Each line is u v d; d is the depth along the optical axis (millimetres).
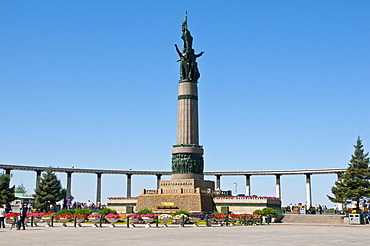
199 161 84875
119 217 58438
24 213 50094
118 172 129000
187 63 86500
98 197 125625
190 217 60531
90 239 36406
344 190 86938
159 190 83875
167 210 79438
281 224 71625
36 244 31969
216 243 32875
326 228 58781
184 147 83875
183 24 88938
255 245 31484
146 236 39719
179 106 85938
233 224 65938
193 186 81938
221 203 84000
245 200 82812
